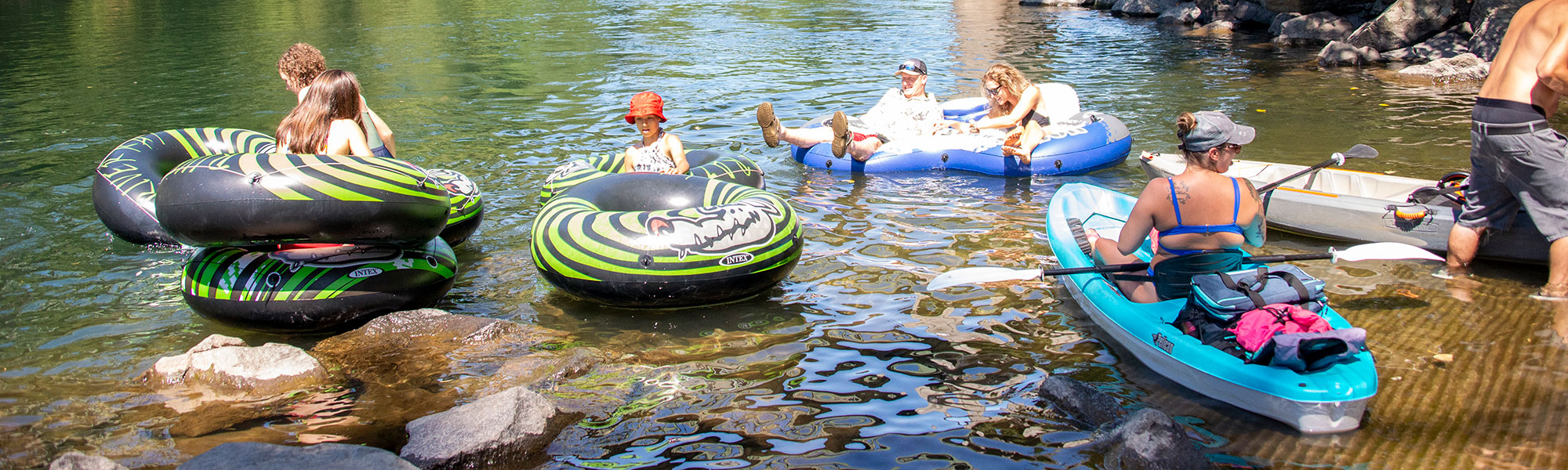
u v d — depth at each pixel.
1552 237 4.28
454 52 14.87
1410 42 12.84
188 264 4.23
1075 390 3.40
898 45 15.61
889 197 6.40
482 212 5.50
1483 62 11.35
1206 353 3.42
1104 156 7.11
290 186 3.87
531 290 4.71
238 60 13.87
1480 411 3.24
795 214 4.68
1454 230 4.71
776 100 10.49
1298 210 5.36
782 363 3.81
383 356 3.86
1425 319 4.08
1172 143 7.92
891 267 4.96
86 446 3.15
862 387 3.59
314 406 3.44
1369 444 3.07
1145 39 15.92
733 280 4.29
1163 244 3.73
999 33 17.22
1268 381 3.21
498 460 3.05
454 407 3.34
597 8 22.62
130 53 14.80
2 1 24.59
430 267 4.39
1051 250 5.19
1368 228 5.10
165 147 5.77
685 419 3.35
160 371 3.64
